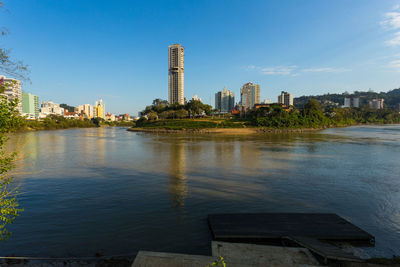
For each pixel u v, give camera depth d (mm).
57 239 13555
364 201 19891
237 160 39750
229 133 118750
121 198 20594
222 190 22938
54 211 17641
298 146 59906
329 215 16172
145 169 32781
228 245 11734
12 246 12773
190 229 14789
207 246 12883
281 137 91000
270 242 13117
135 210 17875
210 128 137000
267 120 144125
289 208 18297
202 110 198750
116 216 16766
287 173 30125
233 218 15695
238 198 20594
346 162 37688
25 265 10953
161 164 36500
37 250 12391
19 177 28203
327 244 12164
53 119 199625
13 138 82562
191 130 133250
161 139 86375
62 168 33688
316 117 165625
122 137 99875
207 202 19594
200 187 23953
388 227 15125
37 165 36031
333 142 69875
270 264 9984
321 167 33812
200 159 41031
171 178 27672
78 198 20578
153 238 13719
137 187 23984
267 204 19156
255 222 15031
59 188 23609
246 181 26250
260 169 32531
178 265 9828
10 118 8500
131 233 14289
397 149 53469
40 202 19562
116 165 35875
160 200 20078
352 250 12297
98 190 22953
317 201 19859
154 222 15789
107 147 60875
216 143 68750
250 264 9961
